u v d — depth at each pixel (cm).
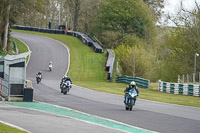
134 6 19238
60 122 2786
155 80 14775
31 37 17888
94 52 14812
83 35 18125
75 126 2620
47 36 18575
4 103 4131
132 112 3812
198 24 12812
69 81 5881
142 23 19212
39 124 2567
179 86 7612
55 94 5800
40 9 12862
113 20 19475
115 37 19038
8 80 4459
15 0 12612
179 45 13350
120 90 7838
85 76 11244
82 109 3894
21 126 2412
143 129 2703
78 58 13712
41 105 4112
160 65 14812
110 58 13200
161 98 6319
